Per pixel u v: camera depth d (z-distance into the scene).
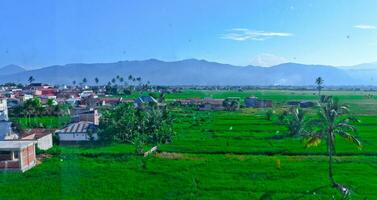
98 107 154.00
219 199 45.12
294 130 96.38
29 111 127.56
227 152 75.00
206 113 166.00
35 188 49.25
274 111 175.00
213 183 51.78
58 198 45.09
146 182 52.38
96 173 57.28
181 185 50.91
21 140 65.06
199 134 101.06
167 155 71.31
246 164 63.06
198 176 55.47
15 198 45.03
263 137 95.06
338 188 49.06
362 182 51.69
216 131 107.00
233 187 49.97
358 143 55.03
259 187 49.84
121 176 55.59
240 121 132.25
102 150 76.38
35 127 102.19
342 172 57.25
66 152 73.88
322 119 55.94
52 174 56.59
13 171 58.00
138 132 89.12
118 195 46.66
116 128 89.38
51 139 83.06
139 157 69.31
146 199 45.22
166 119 106.25
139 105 142.75
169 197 46.00
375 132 102.00
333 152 71.50
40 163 64.81
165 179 53.97
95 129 90.06
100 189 48.97
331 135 55.25
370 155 71.25
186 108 184.62
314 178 54.16
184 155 71.44
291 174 56.34
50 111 132.12
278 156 70.88
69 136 88.44
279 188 49.38
